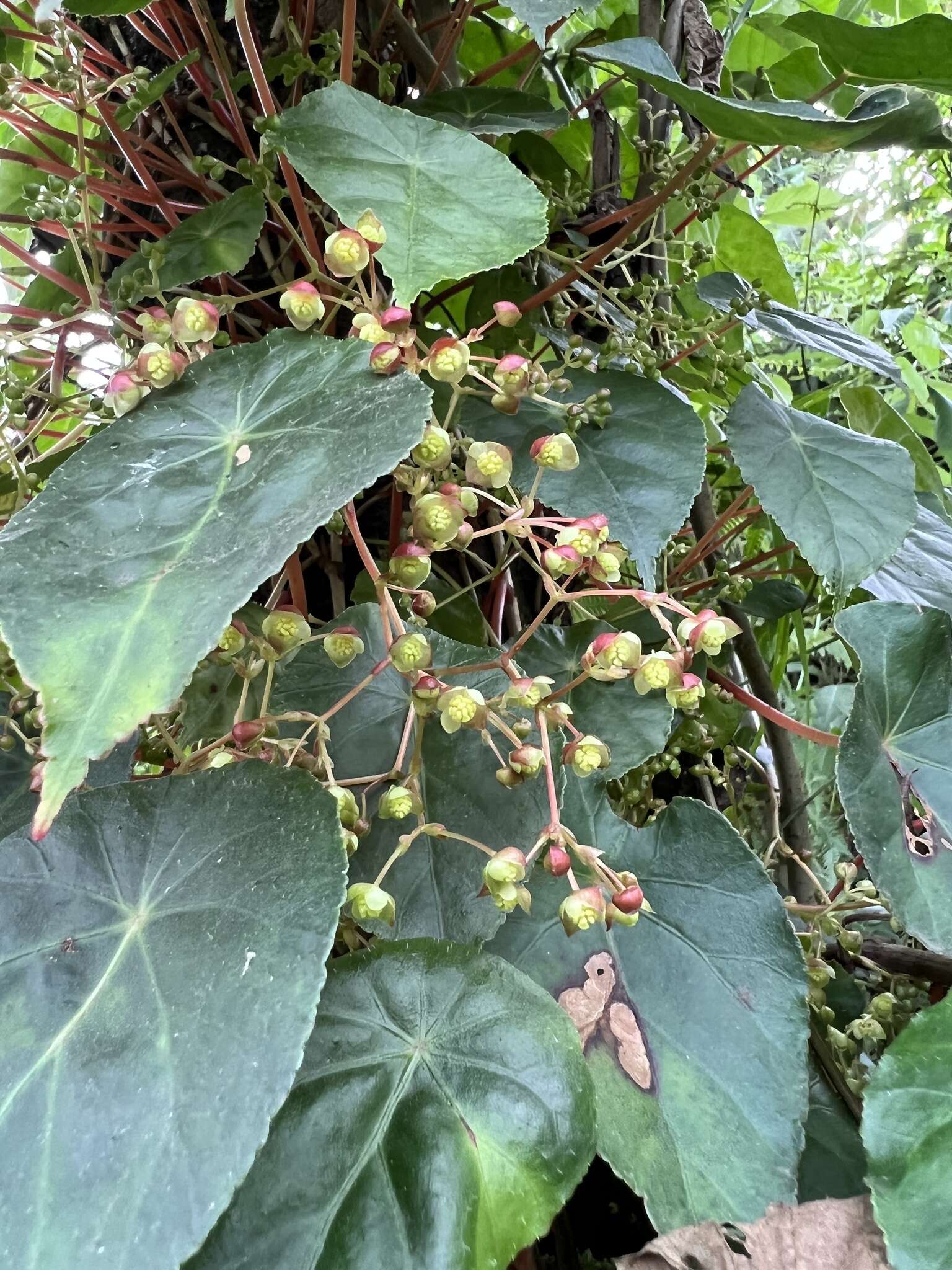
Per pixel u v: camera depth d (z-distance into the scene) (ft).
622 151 1.77
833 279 2.82
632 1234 1.11
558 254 1.34
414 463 0.84
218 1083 0.52
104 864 0.66
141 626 0.53
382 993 0.72
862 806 0.96
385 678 0.97
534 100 1.30
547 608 0.82
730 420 1.18
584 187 1.42
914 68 1.06
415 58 1.39
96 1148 0.51
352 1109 0.66
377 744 0.93
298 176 1.09
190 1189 0.48
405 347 0.74
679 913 0.92
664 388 1.10
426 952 0.75
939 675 1.06
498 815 0.90
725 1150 0.78
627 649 0.78
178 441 0.68
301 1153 0.64
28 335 0.93
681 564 1.43
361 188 0.80
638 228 1.24
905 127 1.05
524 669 1.16
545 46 0.75
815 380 2.73
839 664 2.68
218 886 0.63
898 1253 0.70
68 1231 0.48
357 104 0.85
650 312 1.28
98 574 0.57
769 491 1.11
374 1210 0.62
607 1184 1.12
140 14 1.30
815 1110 1.02
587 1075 0.70
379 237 0.76
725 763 1.62
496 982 0.74
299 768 0.72
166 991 0.58
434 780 0.91
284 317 1.28
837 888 1.13
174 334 0.77
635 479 1.03
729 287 1.40
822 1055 1.05
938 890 0.94
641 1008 0.86
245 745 0.75
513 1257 0.62
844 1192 0.96
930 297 2.94
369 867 0.86
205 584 0.54
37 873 0.66
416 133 0.85
